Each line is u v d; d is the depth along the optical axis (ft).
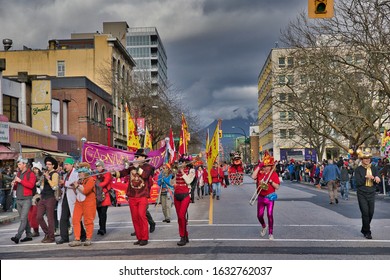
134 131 84.74
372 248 30.58
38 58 191.42
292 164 165.37
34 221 39.83
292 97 119.55
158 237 36.88
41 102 120.98
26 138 99.91
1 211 66.23
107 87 192.85
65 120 147.02
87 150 55.31
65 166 35.06
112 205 70.79
